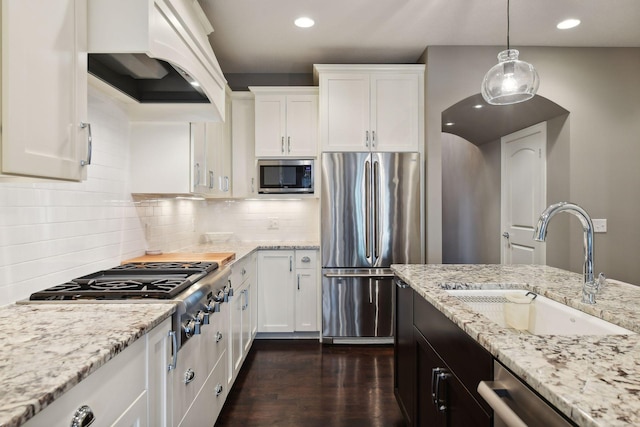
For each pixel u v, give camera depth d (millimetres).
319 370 2818
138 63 1688
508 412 793
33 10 1003
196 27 1872
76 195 1768
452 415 1311
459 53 3295
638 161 3311
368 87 3389
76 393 789
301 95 3590
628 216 3305
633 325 1080
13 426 588
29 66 988
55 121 1100
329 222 3340
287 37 3111
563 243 3377
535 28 2959
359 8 2660
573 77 3299
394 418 2172
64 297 1406
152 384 1169
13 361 817
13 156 931
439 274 1961
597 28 2963
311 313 3484
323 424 2113
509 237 4309
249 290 3072
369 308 3338
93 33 1305
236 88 3957
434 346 1534
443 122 4102
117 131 2145
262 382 2619
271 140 3586
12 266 1367
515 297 1628
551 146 3559
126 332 1019
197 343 1620
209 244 3770
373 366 2891
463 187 5660
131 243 2352
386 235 3338
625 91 3314
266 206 4020
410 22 2863
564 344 901
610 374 724
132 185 2344
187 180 2367
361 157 3334
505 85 1930
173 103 2062
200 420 1667
